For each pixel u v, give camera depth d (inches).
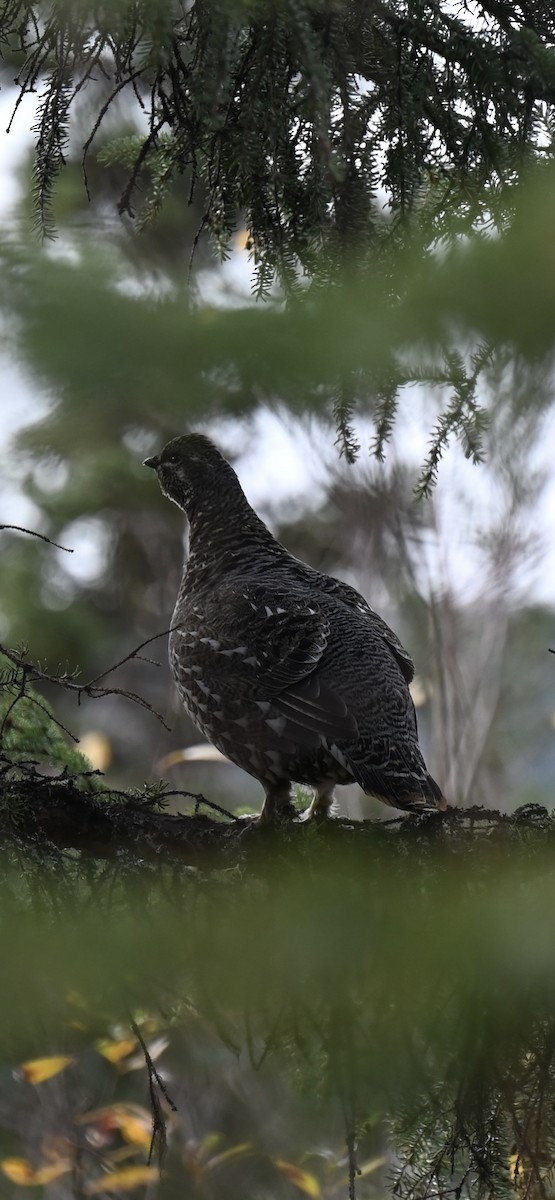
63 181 407.2
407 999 182.4
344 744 327.6
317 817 322.7
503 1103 239.0
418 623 718.5
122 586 895.7
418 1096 236.1
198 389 125.0
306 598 355.9
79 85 238.8
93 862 276.8
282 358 125.3
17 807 275.0
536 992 160.4
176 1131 583.2
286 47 220.7
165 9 200.5
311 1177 490.3
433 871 251.8
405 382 177.9
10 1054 211.9
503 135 238.2
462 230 225.6
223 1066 564.7
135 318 121.8
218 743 360.8
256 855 281.4
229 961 158.2
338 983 160.4
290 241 250.7
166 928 160.6
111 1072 580.1
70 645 843.4
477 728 652.7
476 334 129.2
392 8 231.5
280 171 236.8
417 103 237.3
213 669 351.6
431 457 229.3
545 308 126.3
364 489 633.6
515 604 688.4
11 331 119.0
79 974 157.0
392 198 240.1
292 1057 250.1
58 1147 528.4
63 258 126.4
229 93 235.8
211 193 253.8
